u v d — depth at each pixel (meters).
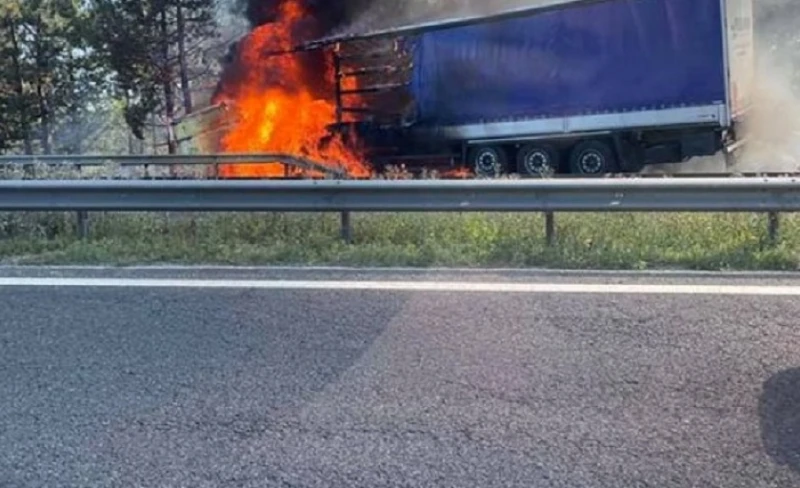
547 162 17.20
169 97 31.72
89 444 3.65
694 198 7.34
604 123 16.39
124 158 15.77
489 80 17.59
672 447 3.54
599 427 3.74
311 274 6.59
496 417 3.86
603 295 5.81
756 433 3.66
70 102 36.53
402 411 3.94
